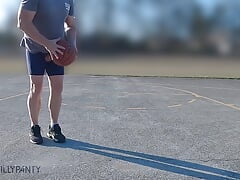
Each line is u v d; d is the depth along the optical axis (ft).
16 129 19.53
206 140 18.07
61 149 16.14
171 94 35.45
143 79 51.24
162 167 14.25
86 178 13.08
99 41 43.75
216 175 13.53
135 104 28.60
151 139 18.06
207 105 28.86
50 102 16.90
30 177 13.08
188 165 14.51
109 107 26.94
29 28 15.14
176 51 50.60
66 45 15.90
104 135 18.63
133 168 14.10
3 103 28.22
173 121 22.35
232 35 48.98
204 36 49.16
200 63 52.11
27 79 47.62
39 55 15.97
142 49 47.67
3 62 34.06
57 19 15.78
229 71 53.11
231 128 20.76
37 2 15.23
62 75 16.52
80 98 31.40
